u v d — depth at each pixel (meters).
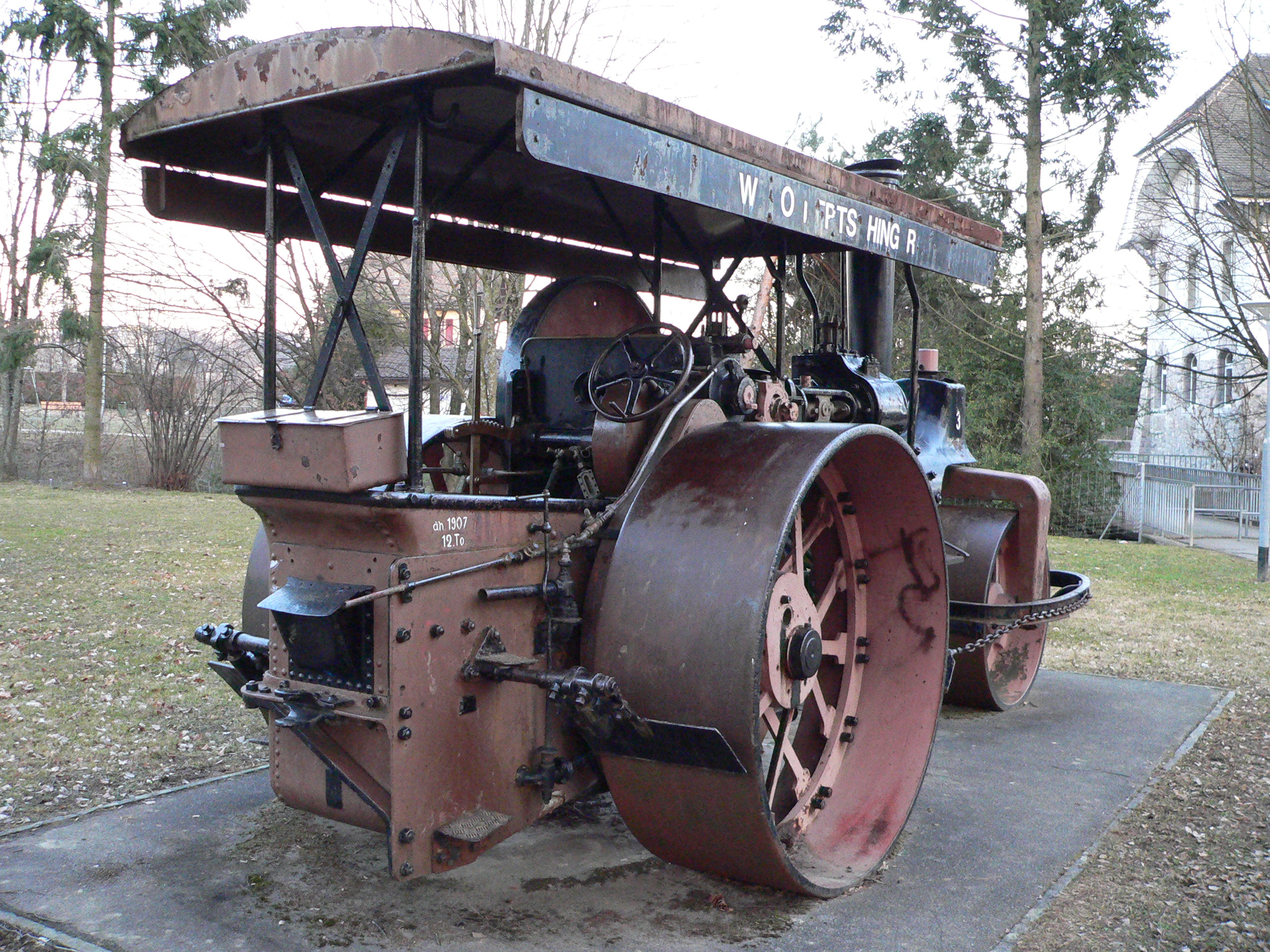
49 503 15.09
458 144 3.51
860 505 3.59
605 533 2.98
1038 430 16.50
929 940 2.81
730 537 2.71
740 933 2.81
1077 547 13.25
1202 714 5.09
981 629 4.74
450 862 2.59
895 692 3.60
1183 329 22.92
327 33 2.57
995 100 16.22
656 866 3.24
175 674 5.60
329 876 3.11
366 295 13.10
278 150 3.31
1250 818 3.77
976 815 3.76
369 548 2.51
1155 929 2.93
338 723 2.56
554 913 2.91
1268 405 10.23
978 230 4.51
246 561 9.73
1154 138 16.38
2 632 6.47
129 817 3.55
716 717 2.57
